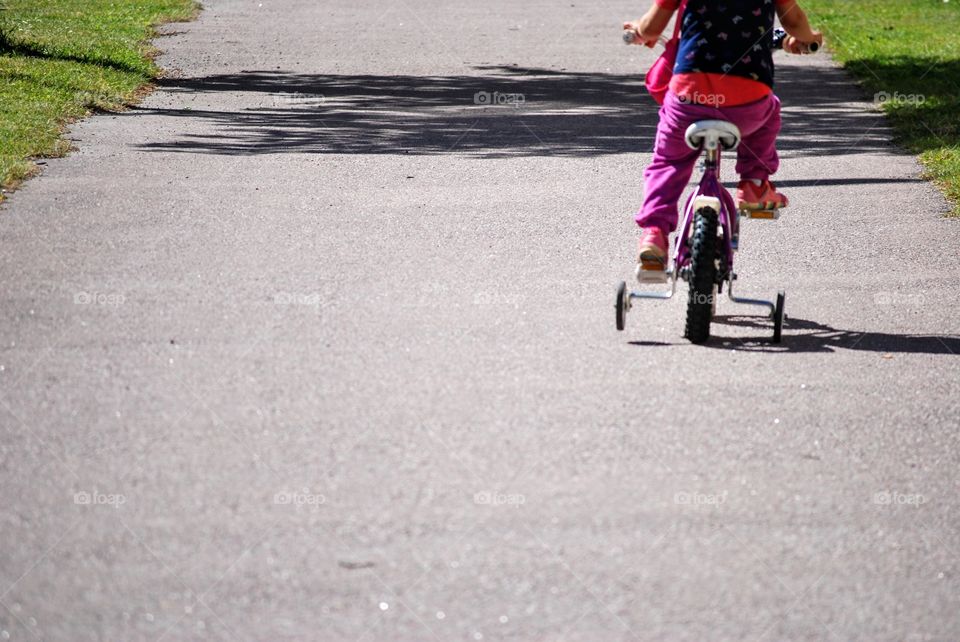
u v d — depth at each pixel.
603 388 13.16
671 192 14.89
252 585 9.12
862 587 9.26
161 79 37.03
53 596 8.94
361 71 39.66
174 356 13.98
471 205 22.02
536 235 20.02
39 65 35.59
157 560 9.45
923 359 14.34
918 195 23.17
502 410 12.48
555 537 9.87
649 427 12.11
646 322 15.66
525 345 14.59
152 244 18.91
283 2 60.25
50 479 10.80
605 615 8.79
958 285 17.47
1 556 9.48
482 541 9.78
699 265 14.34
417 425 12.07
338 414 12.33
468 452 11.45
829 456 11.54
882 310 16.31
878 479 11.09
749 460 11.41
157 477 10.85
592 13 57.16
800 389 13.27
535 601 8.95
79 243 18.84
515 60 42.59
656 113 32.47
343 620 8.68
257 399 12.71
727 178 24.62
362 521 10.09
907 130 29.42
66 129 28.20
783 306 14.80
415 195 22.75
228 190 22.80
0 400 12.61
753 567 9.49
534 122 30.86
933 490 10.89
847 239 20.06
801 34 14.91
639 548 9.73
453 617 8.73
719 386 13.30
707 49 14.34
